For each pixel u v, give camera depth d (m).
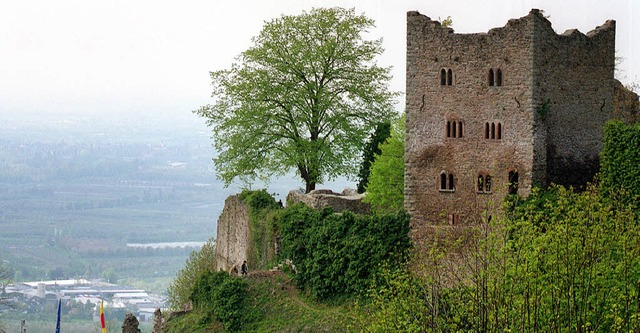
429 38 93.56
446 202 93.56
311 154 117.94
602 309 66.50
